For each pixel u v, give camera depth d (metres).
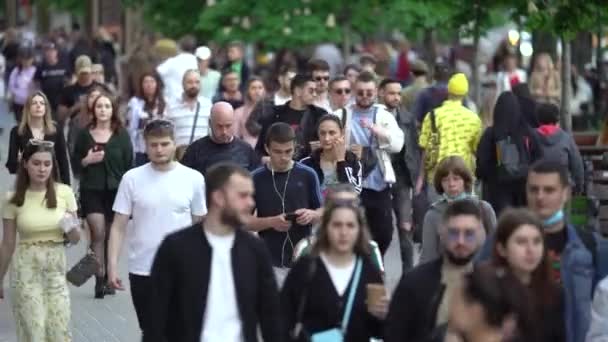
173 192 22.92
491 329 13.51
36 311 23.23
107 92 30.83
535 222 16.59
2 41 95.62
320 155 26.67
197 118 35.19
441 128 32.06
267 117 30.56
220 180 16.94
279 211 24.31
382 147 29.53
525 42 67.94
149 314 16.89
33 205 23.33
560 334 17.02
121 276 33.03
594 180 35.12
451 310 13.66
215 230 17.02
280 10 72.31
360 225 17.72
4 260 23.41
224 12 73.00
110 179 30.55
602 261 17.91
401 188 32.19
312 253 17.72
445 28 60.47
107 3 114.31
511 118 31.20
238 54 56.12
